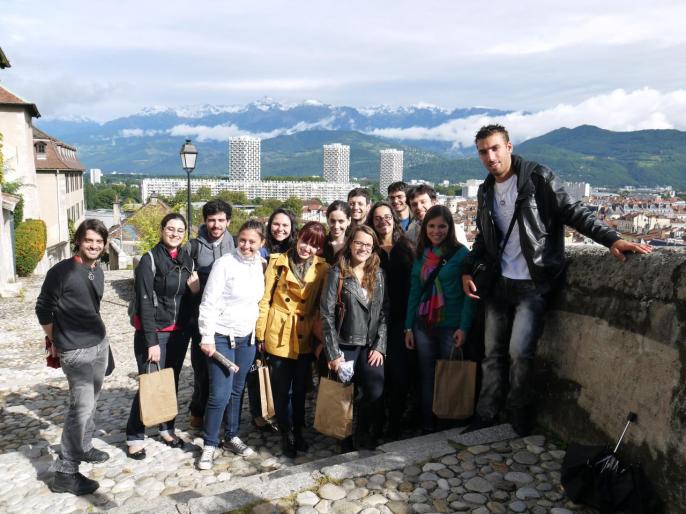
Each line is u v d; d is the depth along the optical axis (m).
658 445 2.63
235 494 2.96
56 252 32.81
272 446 4.27
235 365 3.93
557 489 2.92
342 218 4.38
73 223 39.41
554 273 3.40
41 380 6.82
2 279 15.06
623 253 2.99
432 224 3.99
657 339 2.71
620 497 2.65
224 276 3.91
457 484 3.01
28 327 10.62
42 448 4.41
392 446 3.65
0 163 15.17
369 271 3.88
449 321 4.02
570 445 3.11
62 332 3.58
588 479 2.78
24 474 3.86
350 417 3.77
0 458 4.22
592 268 3.30
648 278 2.82
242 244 3.93
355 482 3.06
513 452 3.39
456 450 3.43
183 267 4.19
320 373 4.41
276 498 2.92
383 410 4.05
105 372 3.82
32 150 26.22
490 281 3.67
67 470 3.54
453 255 3.99
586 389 3.27
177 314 4.18
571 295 3.45
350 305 3.81
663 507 2.58
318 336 4.10
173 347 4.21
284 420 4.02
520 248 3.47
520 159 3.43
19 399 6.07
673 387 2.58
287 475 3.30
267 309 4.07
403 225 4.92
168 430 4.36
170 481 3.67
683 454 2.47
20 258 19.95
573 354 3.41
